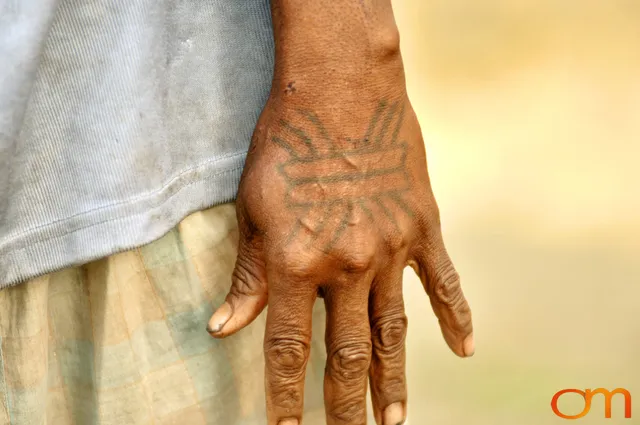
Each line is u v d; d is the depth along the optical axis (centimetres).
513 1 221
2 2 98
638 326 150
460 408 139
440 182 182
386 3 102
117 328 105
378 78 102
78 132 101
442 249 106
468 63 208
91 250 102
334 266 102
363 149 102
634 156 183
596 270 157
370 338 103
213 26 104
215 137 105
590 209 171
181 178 104
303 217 102
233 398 109
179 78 103
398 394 105
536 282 159
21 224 101
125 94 101
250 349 109
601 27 217
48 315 105
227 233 107
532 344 149
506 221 171
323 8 101
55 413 107
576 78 202
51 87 100
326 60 101
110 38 100
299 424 104
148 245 105
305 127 102
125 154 101
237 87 105
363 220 102
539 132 192
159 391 107
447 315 107
